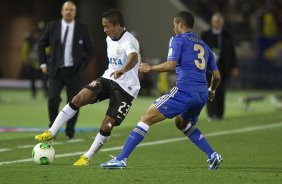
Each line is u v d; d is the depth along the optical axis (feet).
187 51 93.97
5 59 375.25
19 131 154.92
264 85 329.72
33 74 260.42
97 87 99.25
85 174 89.97
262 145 132.26
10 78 373.20
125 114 98.58
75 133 150.20
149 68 91.35
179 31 96.43
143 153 117.80
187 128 97.60
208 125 171.94
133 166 100.12
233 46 181.16
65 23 134.41
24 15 369.91
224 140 140.67
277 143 135.74
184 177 89.35
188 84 93.45
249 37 347.36
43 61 135.95
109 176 88.58
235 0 360.89
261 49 329.72
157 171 94.17
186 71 93.71
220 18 178.91
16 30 372.17
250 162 107.86
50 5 362.74
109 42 99.19
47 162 99.35
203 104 95.45
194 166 101.81
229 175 91.91
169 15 328.70
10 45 373.40
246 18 355.15
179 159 110.42
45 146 99.96
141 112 211.82
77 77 134.41
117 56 98.22
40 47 135.85
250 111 219.82
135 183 83.97
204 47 96.07
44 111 208.23
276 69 327.67
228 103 252.83
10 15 373.40
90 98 99.45
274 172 96.22
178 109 93.09
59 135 144.25
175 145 130.00
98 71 321.52
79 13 324.80
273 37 327.67
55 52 134.00
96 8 325.42
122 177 88.02
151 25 333.83
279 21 355.15
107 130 98.22
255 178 89.71
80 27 135.03
